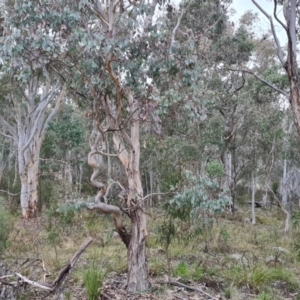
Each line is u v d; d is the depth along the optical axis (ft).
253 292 22.11
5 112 56.59
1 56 16.26
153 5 19.90
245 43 50.67
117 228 20.04
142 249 20.10
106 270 23.08
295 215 48.06
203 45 45.62
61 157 66.90
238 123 52.49
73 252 28.76
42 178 62.34
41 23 16.43
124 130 19.89
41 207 54.03
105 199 22.40
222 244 32.68
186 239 26.53
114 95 19.74
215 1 42.34
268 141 53.93
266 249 34.04
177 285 21.56
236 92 51.42
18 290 17.08
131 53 17.51
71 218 36.04
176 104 19.38
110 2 18.26
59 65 19.25
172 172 28.53
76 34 16.43
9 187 64.08
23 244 29.94
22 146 52.39
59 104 52.85
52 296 17.81
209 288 22.02
